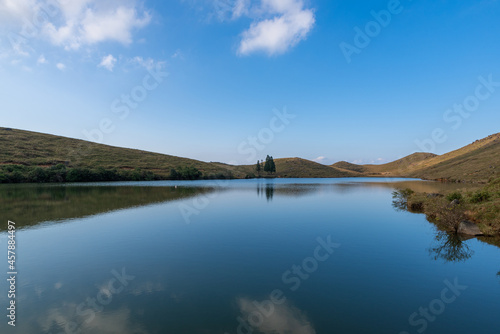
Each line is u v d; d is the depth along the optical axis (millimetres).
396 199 38375
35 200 34312
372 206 32312
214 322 7160
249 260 12438
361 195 47688
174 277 10359
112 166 107562
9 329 6793
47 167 83125
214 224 20828
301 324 7086
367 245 15023
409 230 18797
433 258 12719
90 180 85312
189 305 8117
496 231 16562
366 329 6867
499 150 105250
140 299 8508
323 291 9148
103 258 12641
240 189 61719
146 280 10062
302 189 63531
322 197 43938
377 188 66812
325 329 6848
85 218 22922
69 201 33719
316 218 23750
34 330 6754
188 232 18062
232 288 9375
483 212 18594
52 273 10742
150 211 27156
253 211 28000
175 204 32875
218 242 15562
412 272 10945
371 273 10836
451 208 19344
